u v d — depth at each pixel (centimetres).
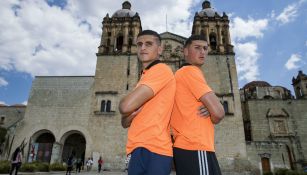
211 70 4181
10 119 4959
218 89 4031
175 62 4500
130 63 4253
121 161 3572
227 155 3591
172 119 337
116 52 4362
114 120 3838
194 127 308
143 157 259
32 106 3997
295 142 4453
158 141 267
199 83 322
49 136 4106
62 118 3888
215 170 291
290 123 4612
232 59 4262
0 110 5059
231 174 3284
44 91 4116
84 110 3925
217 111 300
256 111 4750
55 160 3578
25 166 2462
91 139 3728
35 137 3872
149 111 283
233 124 3772
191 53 379
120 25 4669
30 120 3891
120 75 4166
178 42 4753
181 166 299
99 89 4069
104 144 3691
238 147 3625
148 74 299
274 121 4634
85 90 4081
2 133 3862
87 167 3481
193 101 323
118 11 4978
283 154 3900
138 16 4722
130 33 4603
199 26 4669
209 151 299
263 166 3853
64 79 4212
